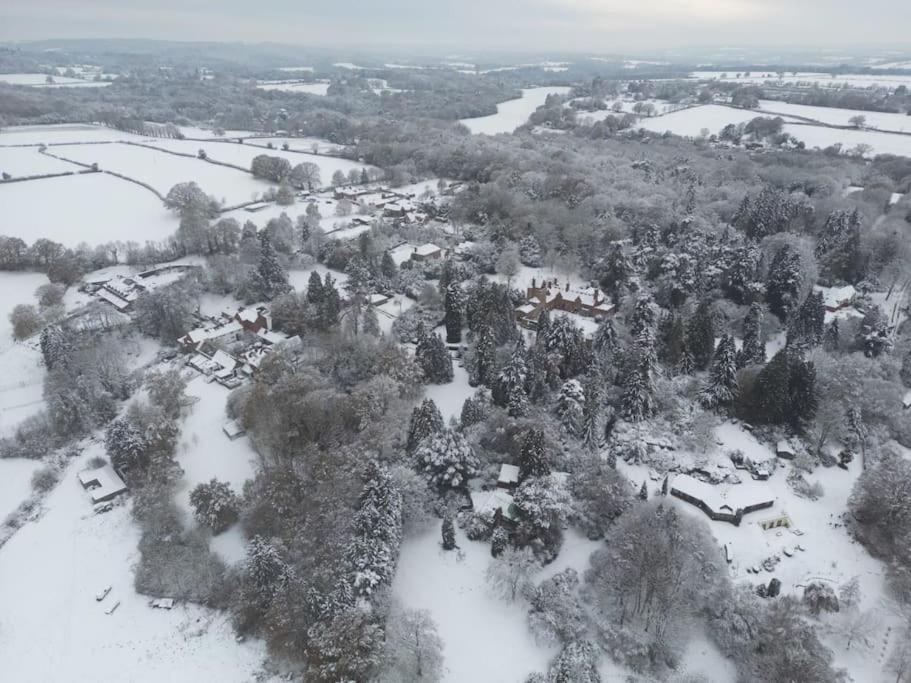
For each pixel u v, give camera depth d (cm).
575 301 17188
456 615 9281
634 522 9544
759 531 10362
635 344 14312
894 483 10131
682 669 8406
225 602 9525
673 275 17275
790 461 11988
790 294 16425
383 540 9612
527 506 9950
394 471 10744
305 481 10762
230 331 16600
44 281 19912
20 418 13850
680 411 12812
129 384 14812
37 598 9738
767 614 8481
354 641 8094
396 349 14162
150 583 9800
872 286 17825
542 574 9756
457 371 15050
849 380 12825
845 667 8269
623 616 8931
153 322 16825
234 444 12900
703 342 14525
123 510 11388
